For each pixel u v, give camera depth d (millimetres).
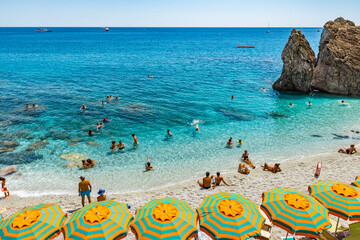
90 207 9352
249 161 19406
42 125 26000
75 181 17094
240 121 28266
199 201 14508
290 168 18625
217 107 33000
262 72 58406
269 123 27766
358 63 38781
